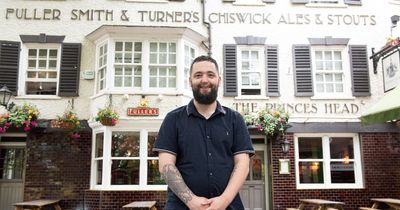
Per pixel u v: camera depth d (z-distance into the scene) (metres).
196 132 2.77
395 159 12.02
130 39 11.56
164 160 2.71
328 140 12.22
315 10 12.83
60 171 11.30
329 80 12.66
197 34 11.83
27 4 12.15
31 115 11.12
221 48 12.41
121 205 10.73
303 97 12.33
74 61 11.93
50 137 11.44
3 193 11.56
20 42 11.92
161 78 11.54
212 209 2.43
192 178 2.67
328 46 12.70
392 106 4.93
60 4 12.23
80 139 11.51
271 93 12.23
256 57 12.62
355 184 12.02
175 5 12.49
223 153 2.77
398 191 11.84
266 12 12.72
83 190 11.26
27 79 11.95
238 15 12.62
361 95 12.38
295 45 12.55
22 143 11.73
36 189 11.15
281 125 11.43
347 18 12.86
